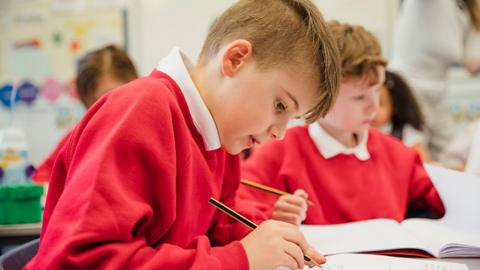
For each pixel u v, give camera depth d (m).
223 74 0.68
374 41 1.13
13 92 2.49
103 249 0.52
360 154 1.10
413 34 2.01
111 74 1.54
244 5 0.72
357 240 0.81
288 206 0.91
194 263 0.55
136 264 0.53
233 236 0.83
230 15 0.72
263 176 1.07
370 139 1.15
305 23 0.69
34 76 2.69
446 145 2.15
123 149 0.56
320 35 0.69
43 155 2.69
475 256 0.75
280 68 0.66
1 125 2.69
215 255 0.59
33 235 1.09
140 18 2.57
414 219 0.99
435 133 2.14
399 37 2.09
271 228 0.64
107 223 0.52
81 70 1.58
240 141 0.72
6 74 2.71
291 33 0.68
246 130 0.69
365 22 2.38
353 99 1.06
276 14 0.69
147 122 0.59
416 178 1.12
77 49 2.65
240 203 0.92
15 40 2.70
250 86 0.66
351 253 0.75
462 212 0.92
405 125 1.82
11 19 2.69
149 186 0.59
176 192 0.64
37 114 2.68
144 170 0.58
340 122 1.07
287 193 1.00
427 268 0.68
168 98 0.63
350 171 1.08
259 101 0.66
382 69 1.08
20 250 0.72
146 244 0.58
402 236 0.82
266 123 0.68
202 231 0.75
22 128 2.68
